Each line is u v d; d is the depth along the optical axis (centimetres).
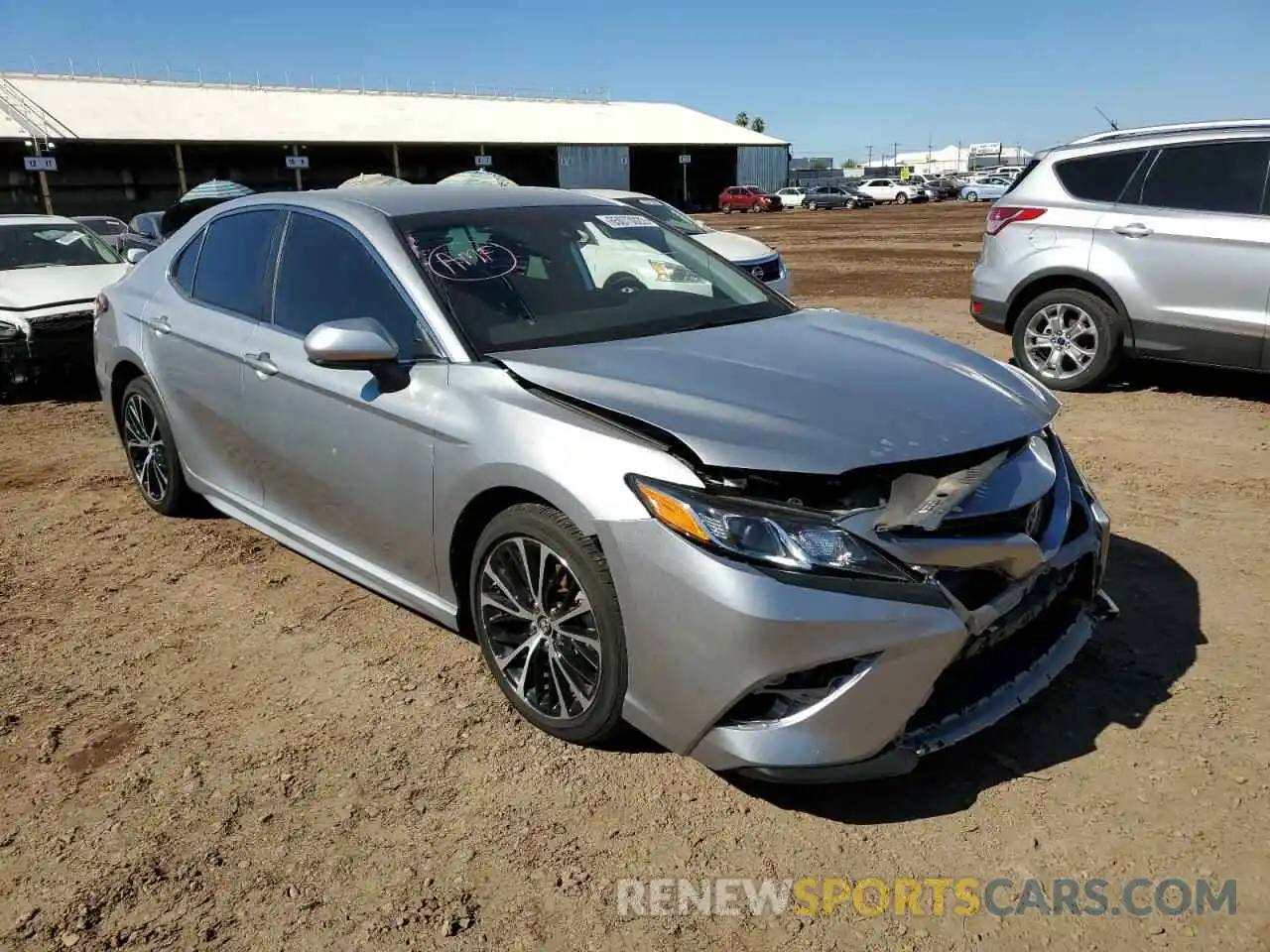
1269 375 748
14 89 4806
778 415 280
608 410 288
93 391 880
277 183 5444
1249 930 237
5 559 482
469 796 293
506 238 388
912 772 298
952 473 271
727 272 431
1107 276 729
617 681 286
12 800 296
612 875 261
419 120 5894
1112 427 659
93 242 985
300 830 280
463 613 344
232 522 525
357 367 336
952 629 256
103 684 362
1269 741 306
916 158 12219
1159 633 374
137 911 252
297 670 368
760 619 250
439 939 241
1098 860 261
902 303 1302
